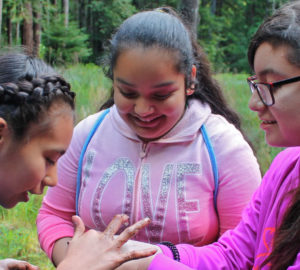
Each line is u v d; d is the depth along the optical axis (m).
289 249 1.40
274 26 1.36
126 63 1.65
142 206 1.91
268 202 1.69
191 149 1.93
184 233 1.91
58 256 1.96
